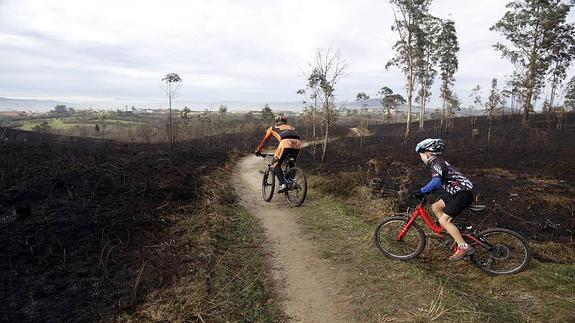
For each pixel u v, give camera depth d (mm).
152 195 8078
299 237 6617
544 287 4426
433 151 5020
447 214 4898
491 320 3797
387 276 4977
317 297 4629
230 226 6941
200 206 7828
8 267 4785
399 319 3973
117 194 7914
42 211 6566
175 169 10727
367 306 4312
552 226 7754
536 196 9906
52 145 12688
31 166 9008
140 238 5977
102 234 5875
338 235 6598
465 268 5105
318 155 19250
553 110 32281
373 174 11930
